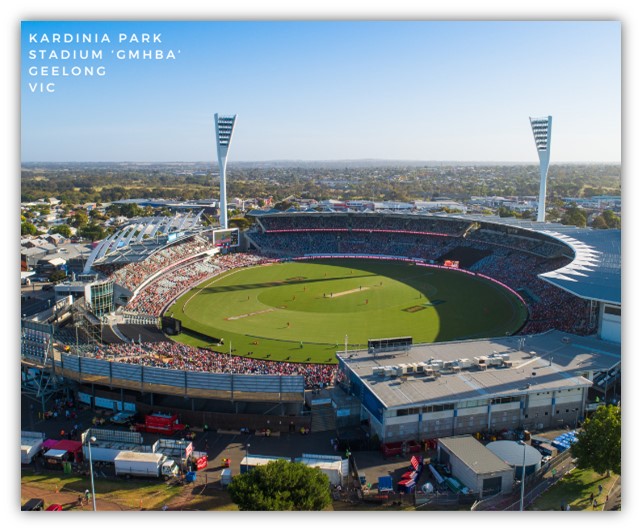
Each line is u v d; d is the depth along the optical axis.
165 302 128.62
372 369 70.06
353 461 57.28
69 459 57.44
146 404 67.75
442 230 191.75
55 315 99.25
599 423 51.62
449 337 101.75
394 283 149.00
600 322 84.19
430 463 56.16
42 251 172.12
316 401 70.19
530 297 126.44
